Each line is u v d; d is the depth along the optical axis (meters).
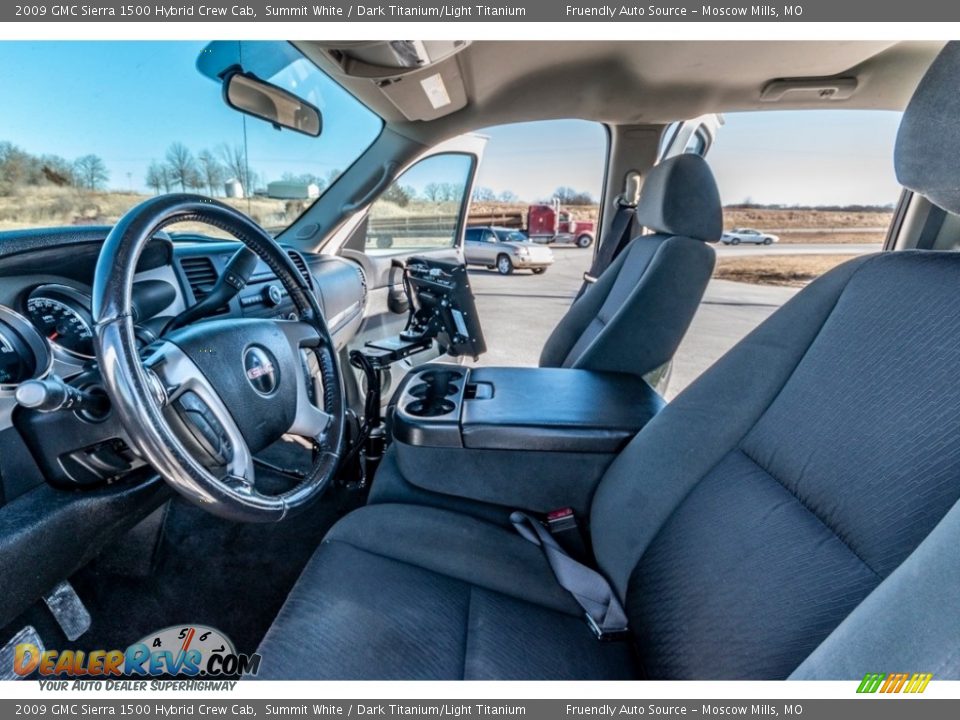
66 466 0.78
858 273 0.67
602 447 0.99
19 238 0.76
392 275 2.64
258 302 1.40
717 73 1.64
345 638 0.66
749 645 0.56
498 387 1.20
